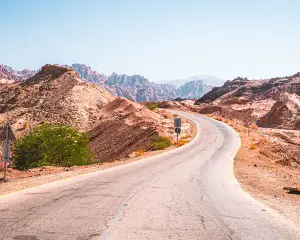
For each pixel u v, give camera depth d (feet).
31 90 294.87
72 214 24.03
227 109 367.45
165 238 18.95
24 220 21.93
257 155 101.81
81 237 18.60
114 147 171.53
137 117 208.74
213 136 156.76
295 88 524.93
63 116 237.86
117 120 209.46
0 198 29.73
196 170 60.80
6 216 22.98
